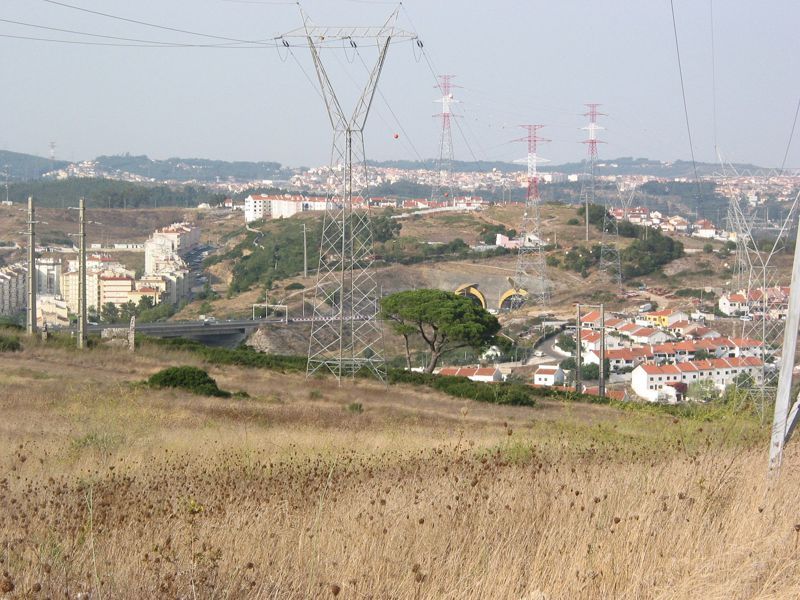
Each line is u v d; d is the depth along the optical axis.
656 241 150.50
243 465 17.28
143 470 17.17
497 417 35.62
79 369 41.91
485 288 133.62
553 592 8.20
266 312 108.69
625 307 124.62
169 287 160.25
